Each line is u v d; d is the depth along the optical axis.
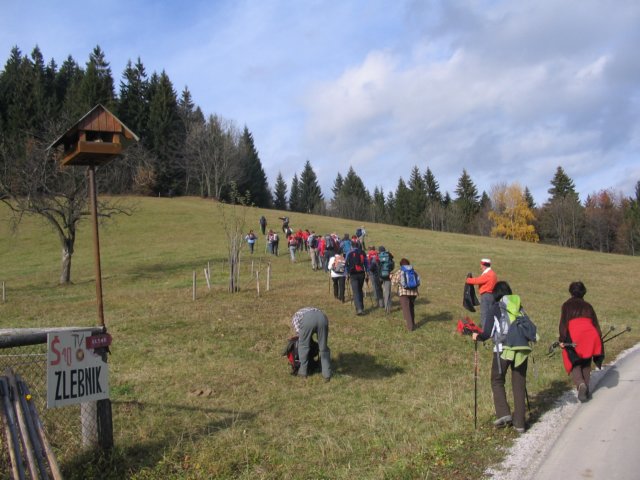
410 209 103.69
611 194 91.00
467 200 104.06
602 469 5.24
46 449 4.96
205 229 43.78
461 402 7.91
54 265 31.33
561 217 84.81
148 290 21.14
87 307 17.41
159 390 8.78
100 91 73.69
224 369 10.03
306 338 9.62
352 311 15.55
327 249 23.38
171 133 82.31
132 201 58.03
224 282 22.05
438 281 23.20
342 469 5.72
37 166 25.33
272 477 5.64
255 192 96.31
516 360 6.49
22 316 16.31
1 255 35.19
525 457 5.67
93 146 6.26
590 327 7.34
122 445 6.35
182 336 12.45
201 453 6.17
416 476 5.34
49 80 82.62
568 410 7.21
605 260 37.09
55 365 5.47
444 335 13.45
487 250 39.50
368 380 9.66
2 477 5.14
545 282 25.77
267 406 8.12
